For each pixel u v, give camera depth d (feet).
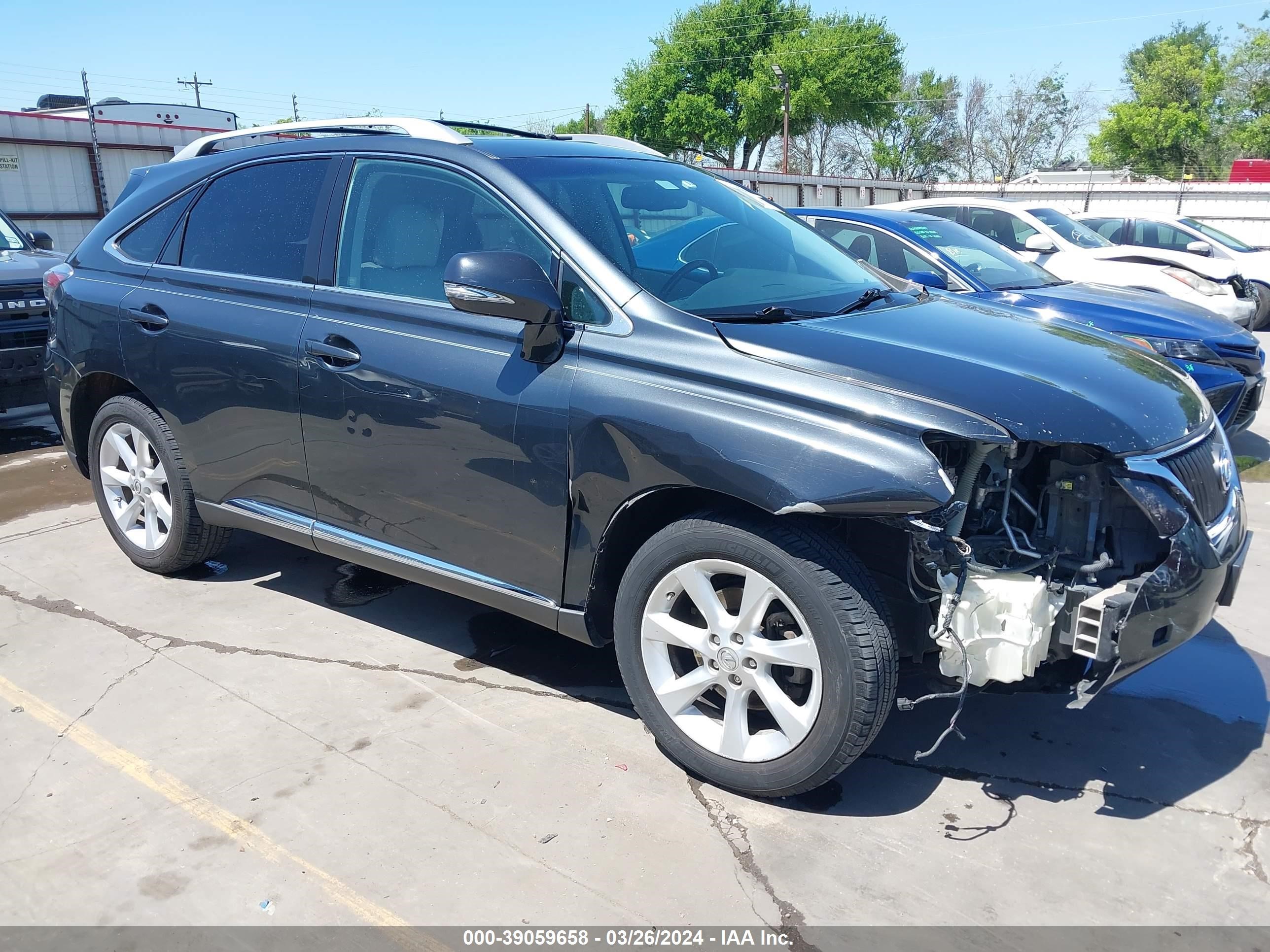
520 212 10.41
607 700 11.27
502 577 10.50
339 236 11.62
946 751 10.27
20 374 21.88
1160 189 87.97
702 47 177.37
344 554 11.92
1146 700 11.37
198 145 14.29
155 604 13.75
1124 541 8.91
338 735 10.46
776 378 8.70
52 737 10.41
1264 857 8.66
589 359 9.55
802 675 8.90
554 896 8.08
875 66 173.47
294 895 8.10
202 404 12.66
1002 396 8.48
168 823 9.01
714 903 8.02
